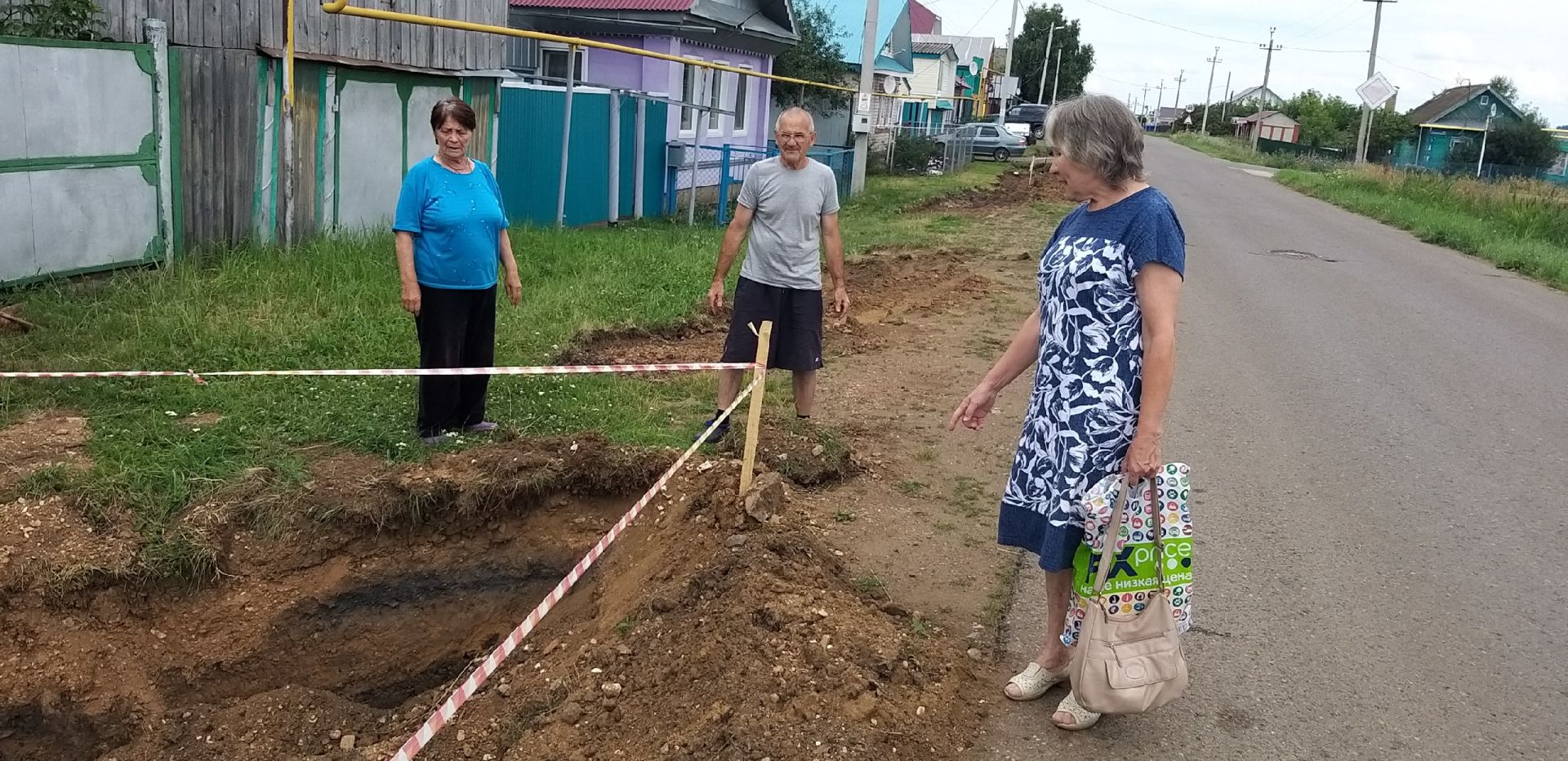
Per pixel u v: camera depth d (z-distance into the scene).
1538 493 5.81
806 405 6.05
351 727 4.19
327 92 10.05
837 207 5.80
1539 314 11.62
